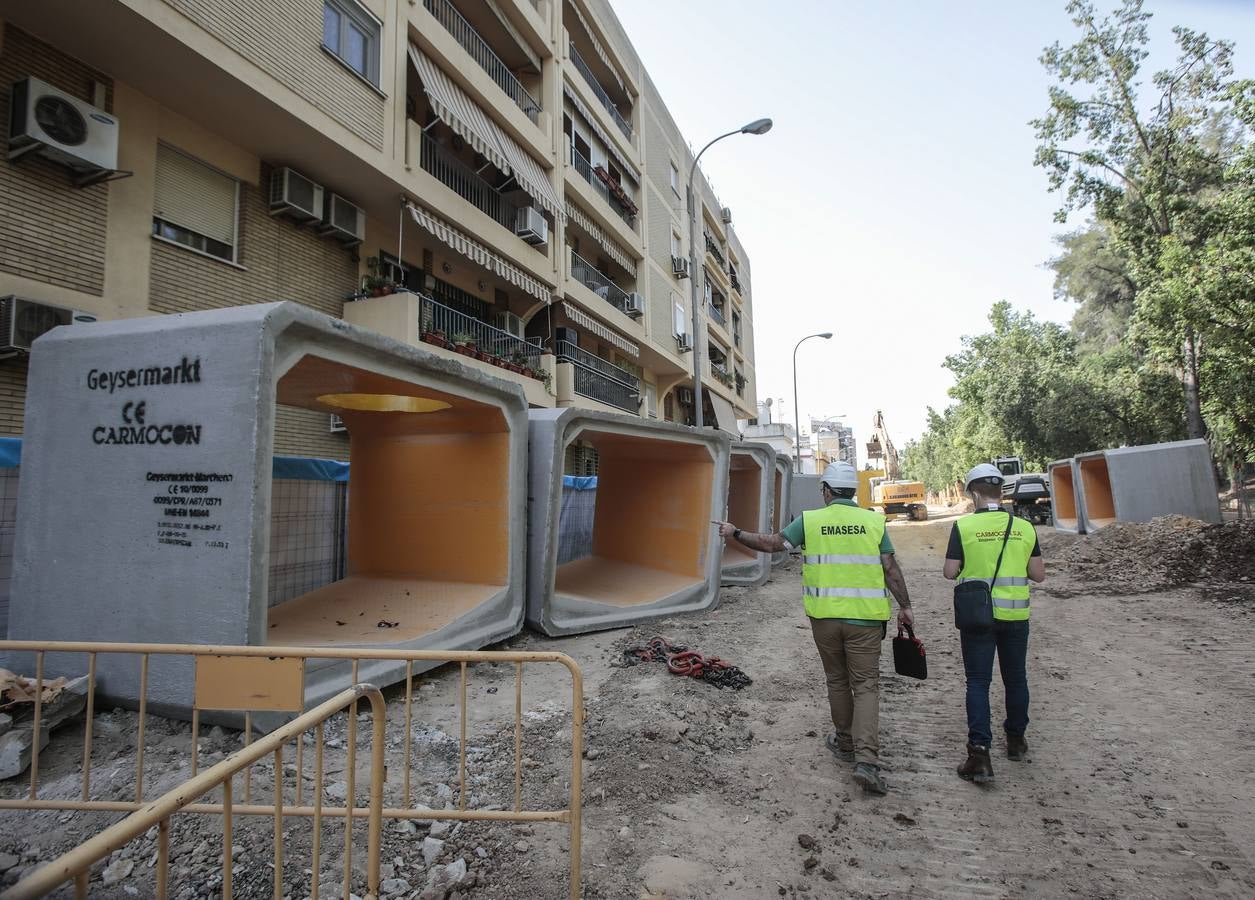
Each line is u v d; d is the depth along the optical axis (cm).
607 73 2306
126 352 461
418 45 1283
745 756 436
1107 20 2200
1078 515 1891
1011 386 3453
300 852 296
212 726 416
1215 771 406
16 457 526
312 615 619
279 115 959
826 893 294
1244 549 1093
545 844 318
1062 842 335
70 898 271
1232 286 1522
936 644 741
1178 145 2153
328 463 749
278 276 1080
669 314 2678
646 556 1043
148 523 436
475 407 668
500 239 1487
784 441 3928
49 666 454
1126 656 660
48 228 788
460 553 714
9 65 761
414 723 458
